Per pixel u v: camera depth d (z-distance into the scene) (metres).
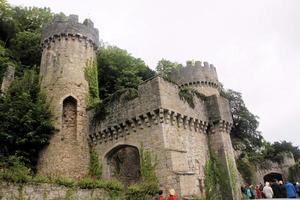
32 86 25.06
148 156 18.14
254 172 40.22
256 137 48.16
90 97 25.05
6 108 21.58
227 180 20.39
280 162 45.53
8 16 39.97
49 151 21.30
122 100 21.03
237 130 46.53
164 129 18.08
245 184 36.69
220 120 22.14
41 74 25.84
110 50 37.31
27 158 20.83
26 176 12.51
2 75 28.84
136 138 19.27
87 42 27.09
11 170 13.03
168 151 17.36
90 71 26.20
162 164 17.30
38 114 22.00
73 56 25.62
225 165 20.81
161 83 19.20
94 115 23.00
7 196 11.57
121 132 20.41
